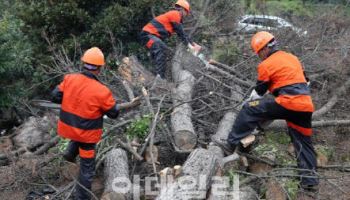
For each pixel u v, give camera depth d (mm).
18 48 9531
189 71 8828
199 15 11188
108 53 10375
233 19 11445
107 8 10352
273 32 9836
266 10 12844
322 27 10336
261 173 6312
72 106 5656
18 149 8023
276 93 6148
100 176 6691
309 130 6277
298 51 9367
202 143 6941
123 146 6605
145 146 6477
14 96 9367
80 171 5855
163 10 10805
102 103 5594
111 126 7160
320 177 6027
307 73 9094
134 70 8844
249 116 6258
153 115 6910
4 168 7352
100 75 8906
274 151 6805
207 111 7738
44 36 10008
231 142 6418
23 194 6531
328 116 8523
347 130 8211
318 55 9422
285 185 6129
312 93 8844
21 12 10414
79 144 5816
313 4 15000
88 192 5891
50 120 8531
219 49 10164
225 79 8438
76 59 10188
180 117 6910
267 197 6020
